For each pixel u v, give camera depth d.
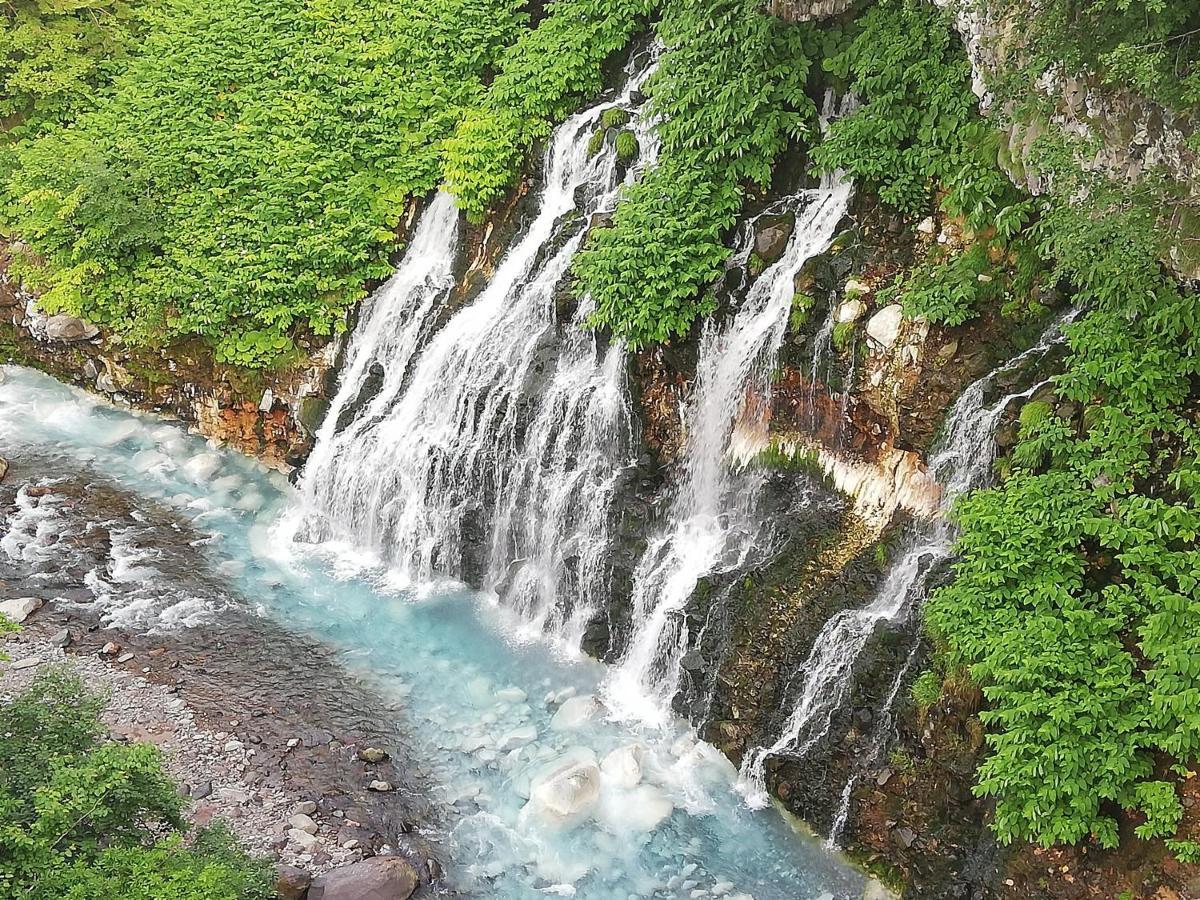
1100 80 9.41
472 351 15.36
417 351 16.41
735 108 13.37
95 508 16.28
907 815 9.73
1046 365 10.38
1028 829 8.52
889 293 11.62
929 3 12.23
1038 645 8.80
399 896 9.52
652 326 13.24
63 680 9.35
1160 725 8.16
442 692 12.62
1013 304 10.88
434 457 14.99
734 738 11.27
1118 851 8.40
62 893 7.17
